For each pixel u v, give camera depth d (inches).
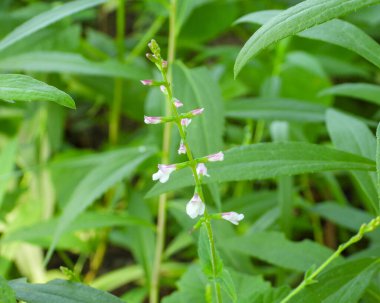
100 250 28.6
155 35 37.5
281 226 21.4
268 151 16.4
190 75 19.3
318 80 28.1
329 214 23.2
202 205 14.2
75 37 25.6
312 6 14.4
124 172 20.4
